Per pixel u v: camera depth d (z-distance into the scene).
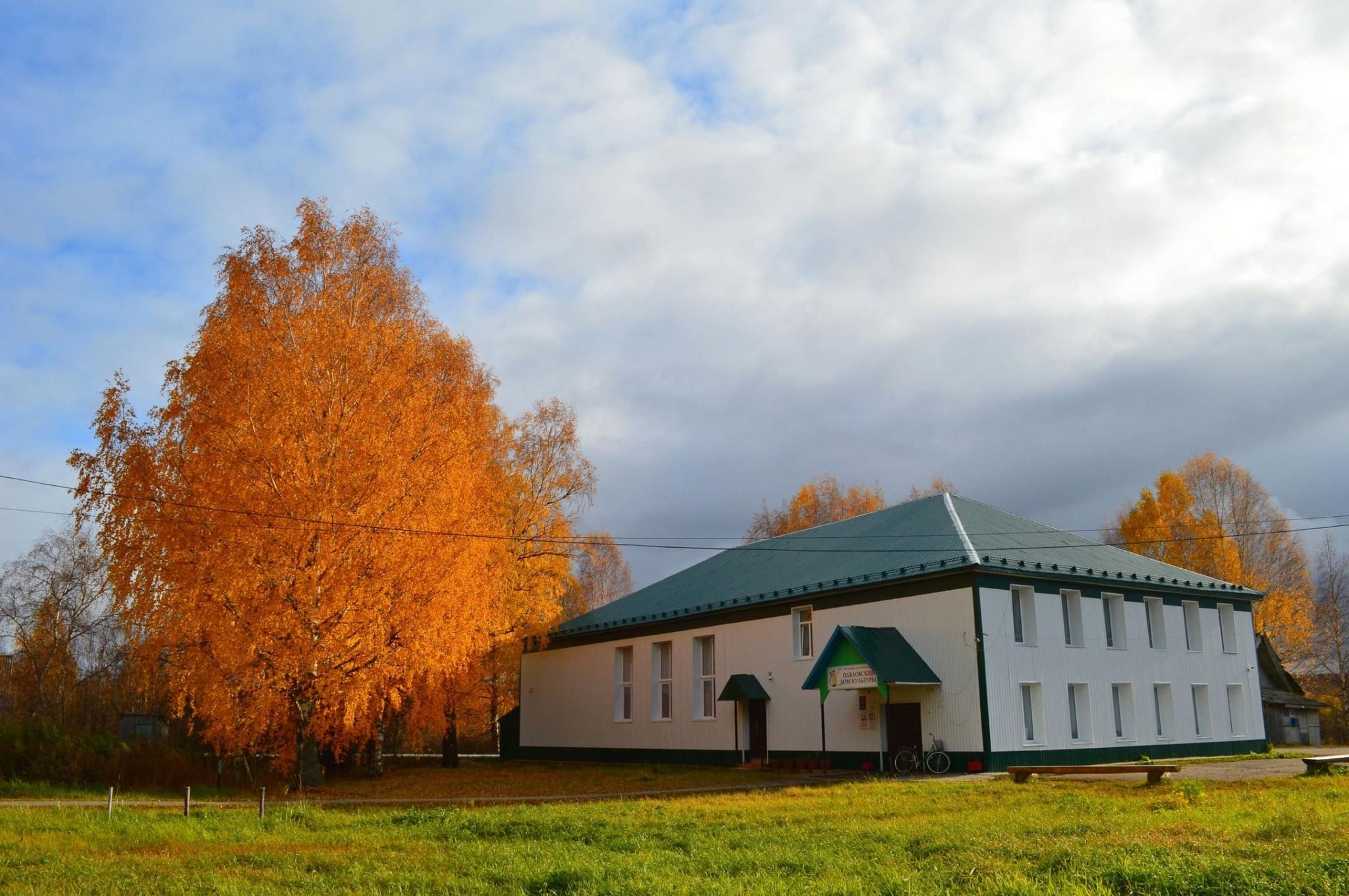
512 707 53.22
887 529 35.59
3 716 43.50
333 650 24.23
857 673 28.78
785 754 33.38
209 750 31.89
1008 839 13.00
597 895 10.06
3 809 20.36
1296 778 22.48
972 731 27.53
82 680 47.62
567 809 19.28
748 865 11.69
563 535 39.44
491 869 11.77
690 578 43.91
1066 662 30.09
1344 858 9.95
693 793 25.80
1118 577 32.09
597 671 43.25
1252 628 37.47
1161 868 9.70
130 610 24.00
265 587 23.98
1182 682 33.88
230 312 25.92
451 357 30.16
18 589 48.47
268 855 13.50
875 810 17.83
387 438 25.19
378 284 28.16
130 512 23.73
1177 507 58.88
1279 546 59.59
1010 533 33.41
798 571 35.97
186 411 24.55
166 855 13.66
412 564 25.03
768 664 34.53
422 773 37.09
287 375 24.72
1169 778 23.09
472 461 28.89
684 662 38.47
